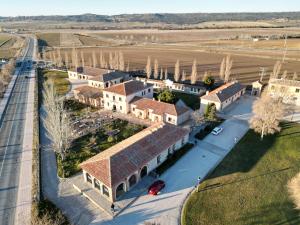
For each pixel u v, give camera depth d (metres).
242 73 115.44
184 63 142.25
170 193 39.22
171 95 71.06
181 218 34.53
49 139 54.94
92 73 101.31
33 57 167.38
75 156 48.19
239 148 51.56
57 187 40.22
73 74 106.44
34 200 36.53
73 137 53.78
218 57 160.50
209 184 41.06
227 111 70.38
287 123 62.06
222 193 39.16
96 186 39.41
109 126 61.03
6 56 172.38
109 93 71.31
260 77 107.62
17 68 132.12
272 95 67.81
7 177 42.34
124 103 68.88
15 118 67.00
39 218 32.56
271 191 39.69
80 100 79.12
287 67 127.44
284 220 34.50
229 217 34.75
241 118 65.69
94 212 35.59
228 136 56.41
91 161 40.88
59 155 48.00
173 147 48.94
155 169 44.34
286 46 195.12
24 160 47.34
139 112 67.06
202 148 51.59
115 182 36.50
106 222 33.94
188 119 65.75
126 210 35.97
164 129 49.25
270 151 50.50
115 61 126.62
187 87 89.06
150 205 36.88
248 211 35.81
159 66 134.75
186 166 45.75
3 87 93.38
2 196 38.06
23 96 85.75
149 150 43.59
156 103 65.88
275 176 43.19
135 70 125.56
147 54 175.88
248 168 45.25
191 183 41.41
